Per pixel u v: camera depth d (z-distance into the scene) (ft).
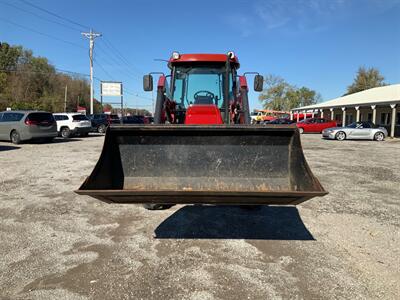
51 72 230.07
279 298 9.37
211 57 20.95
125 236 13.85
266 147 12.64
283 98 260.42
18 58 223.71
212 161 12.75
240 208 17.87
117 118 92.07
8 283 10.10
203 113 16.76
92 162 33.68
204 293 9.60
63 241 13.26
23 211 17.12
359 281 10.34
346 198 20.31
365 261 11.73
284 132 12.42
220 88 21.56
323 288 9.91
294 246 12.99
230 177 12.69
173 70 21.71
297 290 9.79
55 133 55.42
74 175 26.71
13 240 13.33
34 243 13.05
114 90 147.54
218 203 11.03
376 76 228.63
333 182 25.00
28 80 208.95
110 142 12.50
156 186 12.55
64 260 11.61
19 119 51.83
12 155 39.14
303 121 99.25
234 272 10.84
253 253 12.32
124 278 10.42
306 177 11.31
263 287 9.94
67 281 10.23
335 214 17.07
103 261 11.56
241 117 18.92
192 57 20.95
